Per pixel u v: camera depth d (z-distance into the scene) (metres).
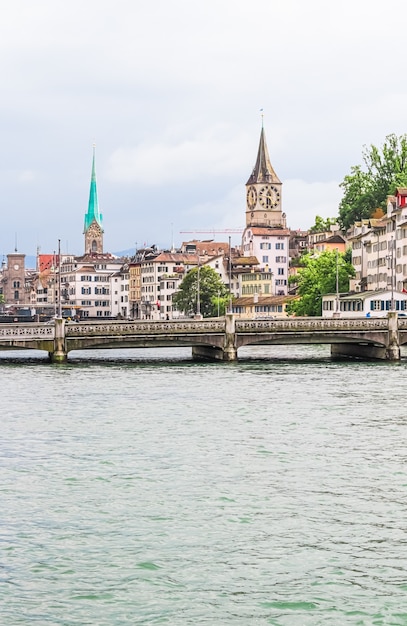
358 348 117.44
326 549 34.25
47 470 45.31
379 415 62.31
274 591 30.72
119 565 32.72
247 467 45.91
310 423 58.94
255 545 34.59
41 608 29.48
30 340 104.12
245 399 71.12
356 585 31.19
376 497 40.44
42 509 38.66
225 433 55.22
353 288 184.00
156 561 33.06
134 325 105.00
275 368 100.00
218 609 29.45
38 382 84.62
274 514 38.06
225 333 106.56
